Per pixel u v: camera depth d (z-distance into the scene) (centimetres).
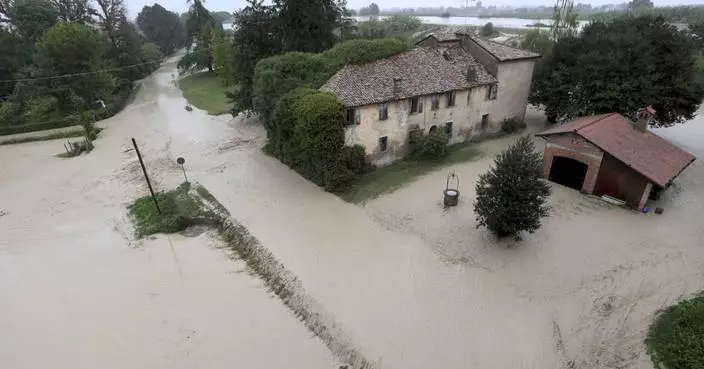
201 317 2202
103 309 2311
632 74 3772
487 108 4181
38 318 2273
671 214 2812
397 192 3225
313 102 3114
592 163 2961
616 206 2908
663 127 4466
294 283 2322
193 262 2677
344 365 1862
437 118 3834
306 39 5094
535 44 6494
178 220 3053
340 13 5669
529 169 2262
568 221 2741
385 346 1905
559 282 2230
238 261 2659
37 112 5962
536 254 2441
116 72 7900
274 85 3884
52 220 3294
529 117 5050
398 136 3641
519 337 1922
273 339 2031
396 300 2167
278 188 3503
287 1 4906
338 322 2042
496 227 2430
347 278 2341
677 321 1814
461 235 2650
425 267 2403
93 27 7656
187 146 4731
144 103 7231
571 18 6575
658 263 2323
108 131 5588
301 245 2662
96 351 2039
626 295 2105
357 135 3375
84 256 2802
